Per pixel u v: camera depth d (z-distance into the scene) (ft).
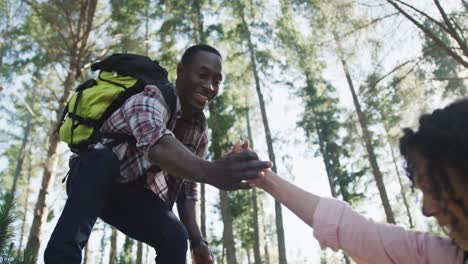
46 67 34.58
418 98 27.63
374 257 3.85
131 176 5.96
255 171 4.36
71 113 5.80
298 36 41.27
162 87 5.86
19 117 51.26
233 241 40.01
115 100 5.74
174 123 5.94
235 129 59.98
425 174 3.30
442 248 3.68
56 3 31.68
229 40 48.24
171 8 41.73
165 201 6.61
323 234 4.03
